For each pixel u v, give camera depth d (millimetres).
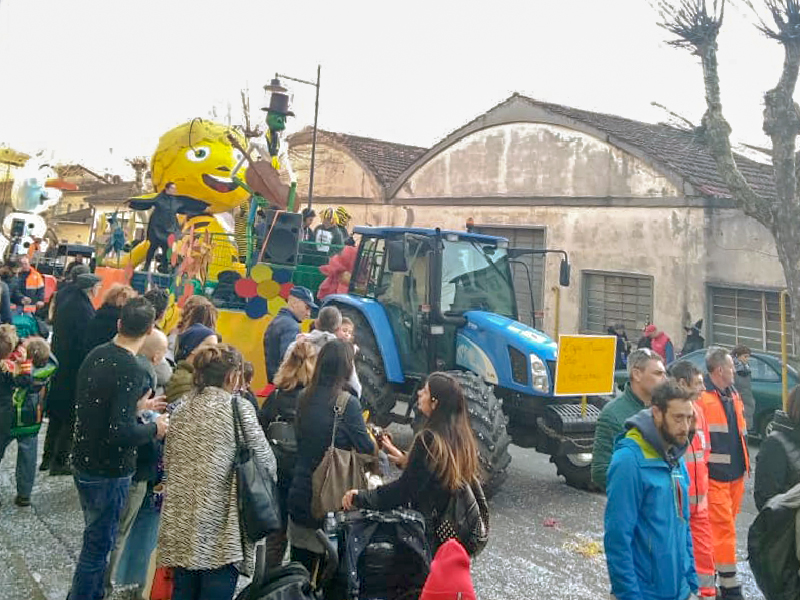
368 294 7848
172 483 3086
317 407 3381
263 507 3012
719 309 13445
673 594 2797
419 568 2803
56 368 5844
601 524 5820
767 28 10008
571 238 15508
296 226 7605
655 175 14211
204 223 12211
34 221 21562
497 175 17078
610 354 6578
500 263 7605
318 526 3281
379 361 7207
